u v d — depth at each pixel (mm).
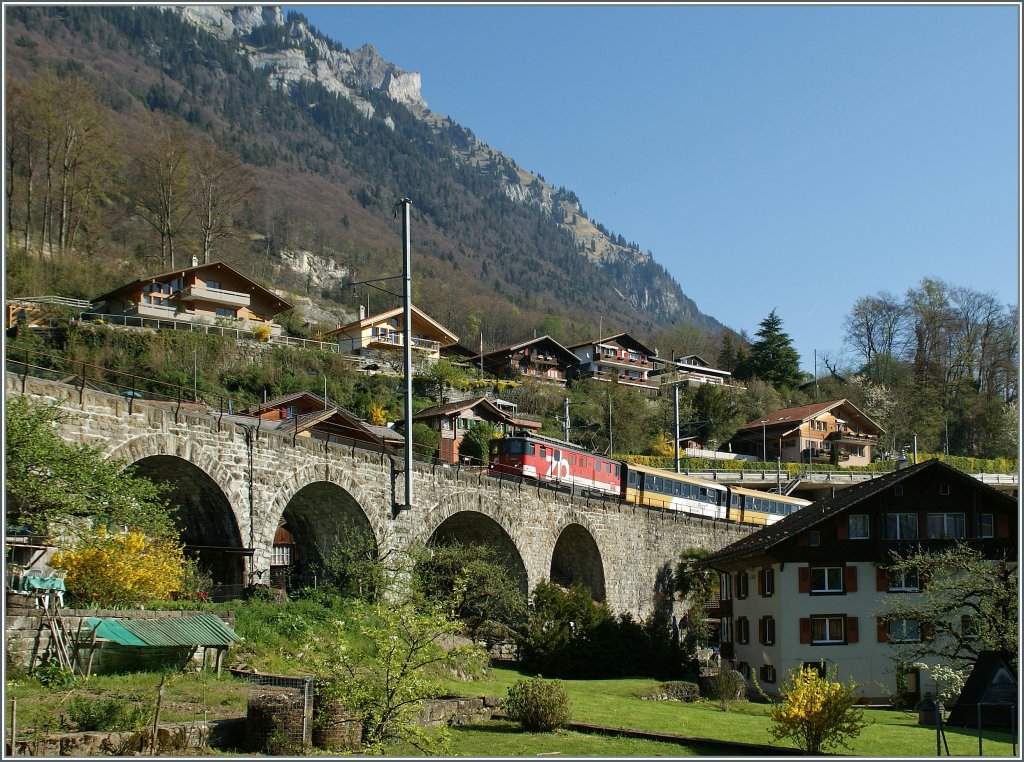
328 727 19031
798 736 22812
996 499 40969
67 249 84500
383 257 171125
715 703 33875
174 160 97688
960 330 116875
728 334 146000
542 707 23594
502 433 71562
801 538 40125
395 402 80125
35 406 24922
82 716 17422
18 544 22828
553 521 49250
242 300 80375
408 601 23219
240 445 32250
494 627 40594
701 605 53750
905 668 36938
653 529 57062
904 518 40844
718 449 101875
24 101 86750
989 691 27266
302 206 197750
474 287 180875
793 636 39375
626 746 22047
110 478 24984
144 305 75938
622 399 97312
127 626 21547
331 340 90312
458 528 46938
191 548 31109
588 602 42750
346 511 37750
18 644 19734
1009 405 110875
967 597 31844
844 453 99188
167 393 63875
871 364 120438
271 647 25438
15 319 67500
